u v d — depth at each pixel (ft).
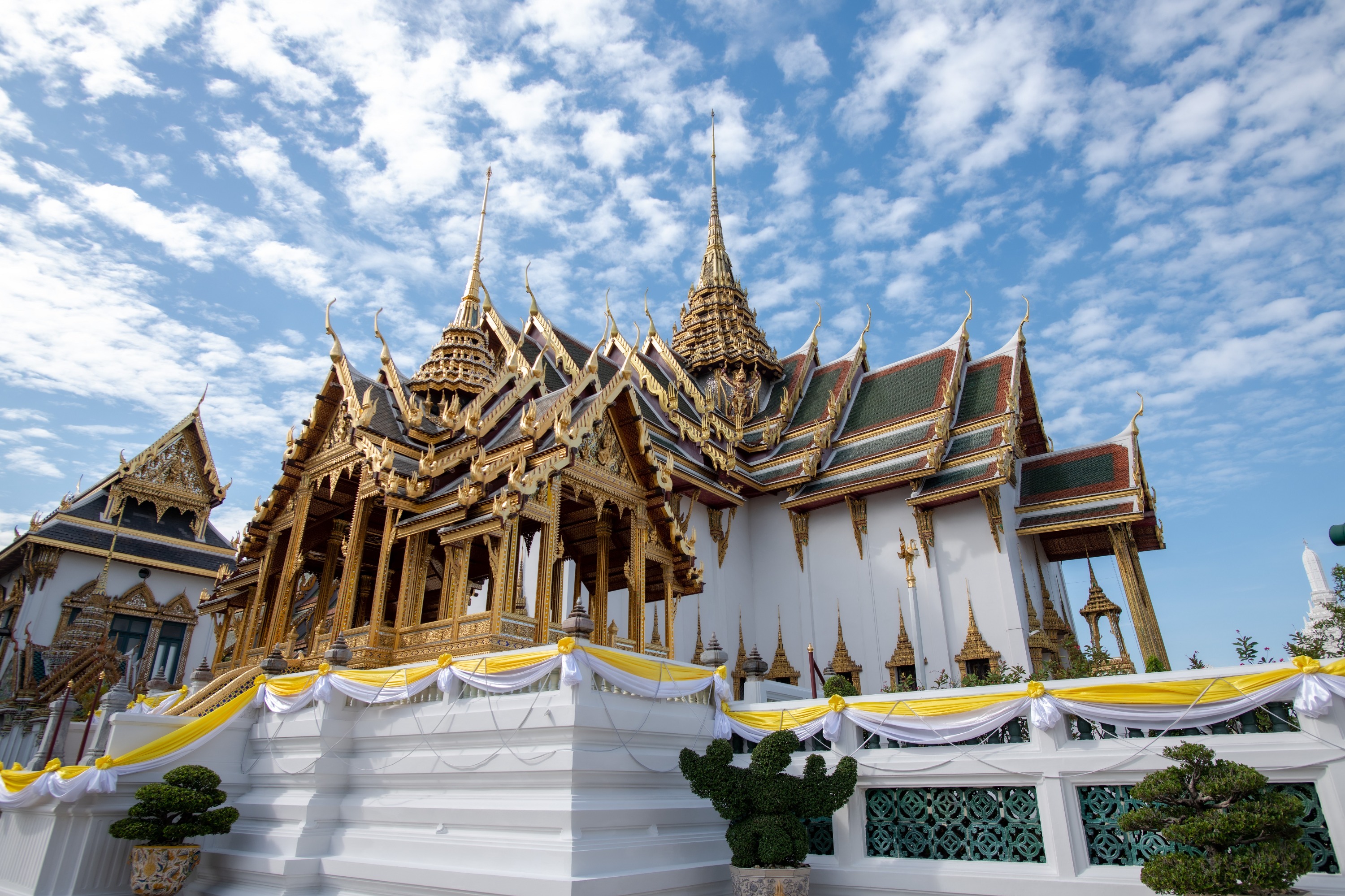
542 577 39.86
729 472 112.57
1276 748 25.57
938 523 102.83
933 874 29.60
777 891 28.09
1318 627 58.13
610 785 31.12
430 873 29.45
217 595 62.49
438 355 57.47
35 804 36.88
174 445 138.00
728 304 159.22
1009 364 116.88
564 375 111.04
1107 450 105.40
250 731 40.68
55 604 116.78
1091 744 28.58
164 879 33.09
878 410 124.36
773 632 110.83
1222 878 21.03
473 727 32.60
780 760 30.32
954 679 94.22
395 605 58.44
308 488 52.06
